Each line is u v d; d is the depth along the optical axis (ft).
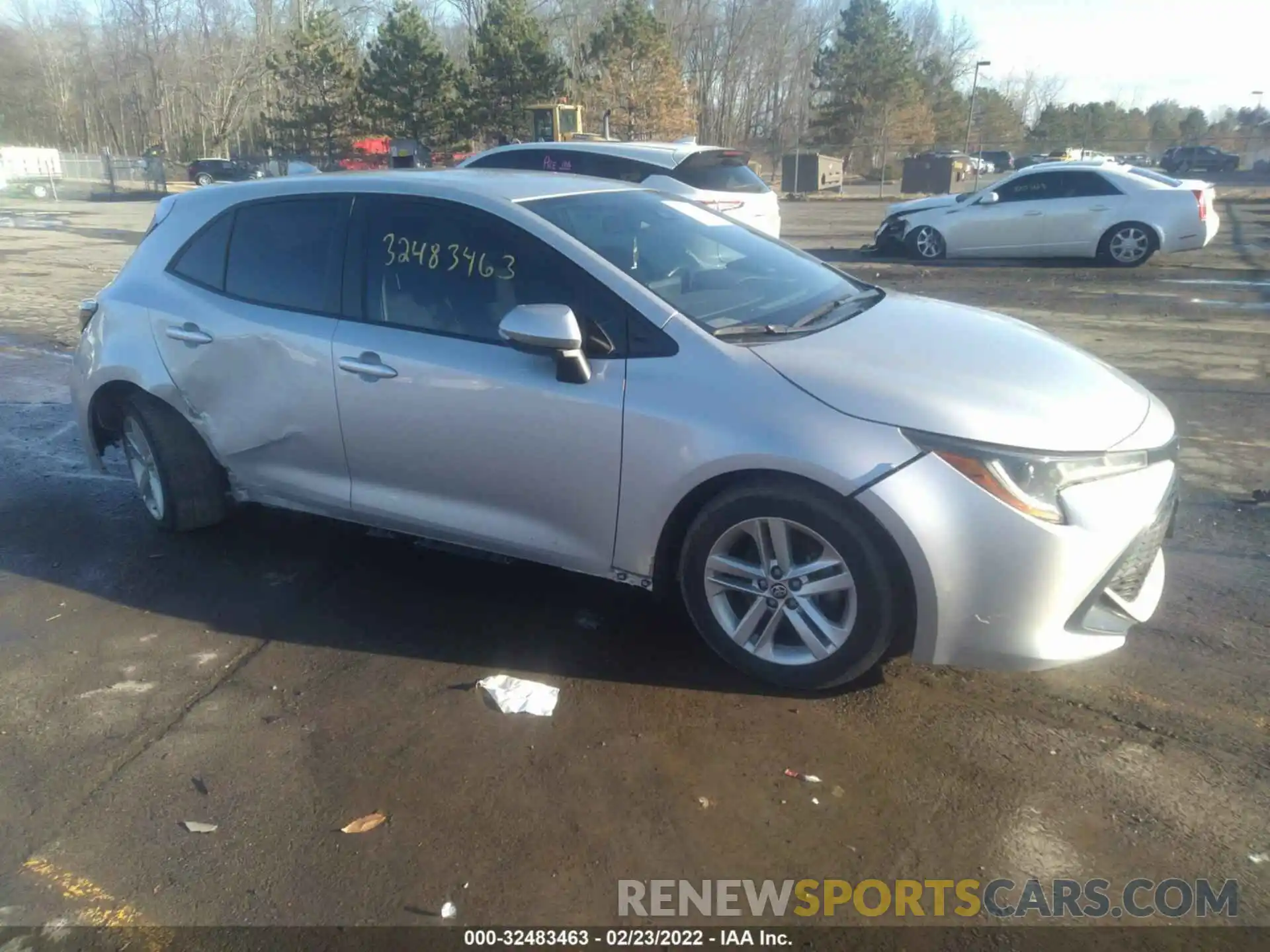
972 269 45.83
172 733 10.85
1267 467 18.29
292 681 11.83
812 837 9.10
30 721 11.12
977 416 10.11
